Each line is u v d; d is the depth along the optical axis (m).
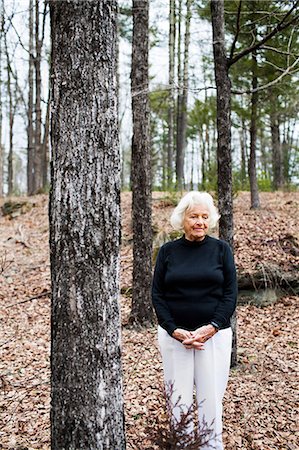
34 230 11.45
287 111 9.88
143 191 5.90
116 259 2.46
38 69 14.57
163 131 25.25
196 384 2.78
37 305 7.11
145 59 5.73
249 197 12.20
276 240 8.00
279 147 14.91
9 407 4.00
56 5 2.37
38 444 3.37
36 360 5.08
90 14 2.35
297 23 4.67
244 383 4.34
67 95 2.36
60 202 2.38
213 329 2.66
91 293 2.36
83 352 2.35
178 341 2.73
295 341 5.49
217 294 2.74
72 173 2.35
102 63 2.39
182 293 2.73
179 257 2.79
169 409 2.61
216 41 4.57
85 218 2.35
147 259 5.96
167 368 2.79
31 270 8.79
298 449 3.27
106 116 2.40
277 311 6.59
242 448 3.29
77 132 2.35
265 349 5.25
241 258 7.50
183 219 2.82
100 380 2.38
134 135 5.86
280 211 10.06
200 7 8.31
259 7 7.64
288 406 3.86
